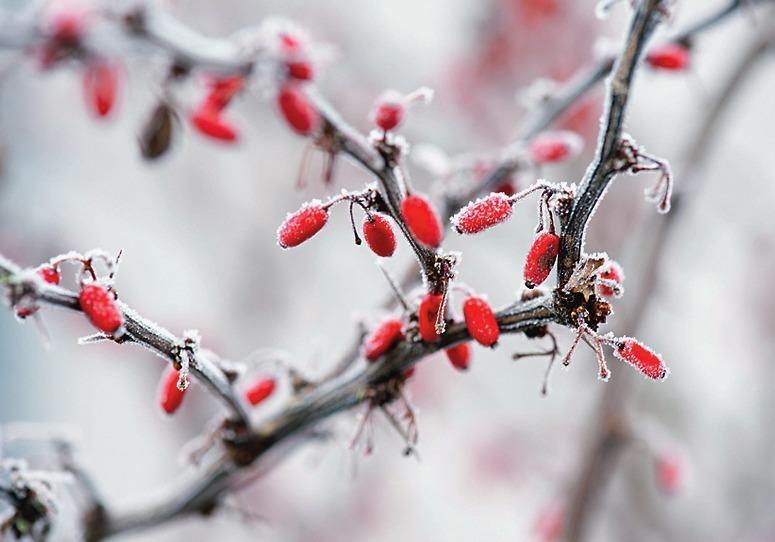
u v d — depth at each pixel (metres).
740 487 4.74
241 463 1.91
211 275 5.32
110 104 2.45
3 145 4.12
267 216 5.30
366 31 4.64
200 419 5.12
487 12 4.86
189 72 2.36
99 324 1.36
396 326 1.66
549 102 2.45
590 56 4.85
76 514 2.21
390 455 5.52
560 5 4.80
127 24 2.30
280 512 5.15
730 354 4.95
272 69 2.14
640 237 3.27
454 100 4.81
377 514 5.48
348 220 5.20
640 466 4.69
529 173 2.39
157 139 2.52
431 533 5.61
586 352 3.73
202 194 5.26
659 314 4.75
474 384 5.23
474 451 5.29
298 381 1.92
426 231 1.36
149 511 2.16
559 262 1.40
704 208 4.70
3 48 2.28
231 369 1.75
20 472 1.77
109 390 6.24
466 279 4.77
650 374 1.36
